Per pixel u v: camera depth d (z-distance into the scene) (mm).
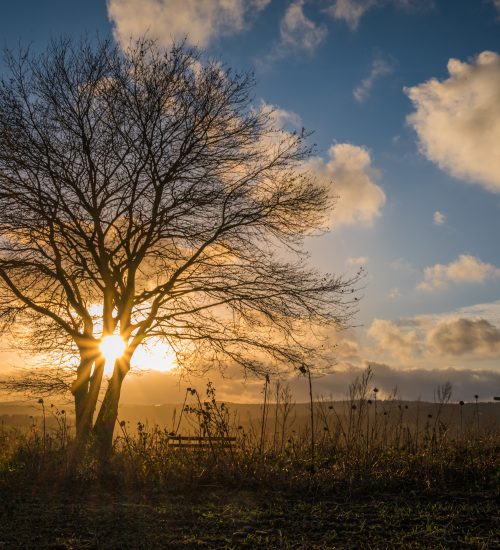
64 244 15148
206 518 7328
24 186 14203
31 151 14203
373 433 11008
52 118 14492
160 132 14922
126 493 8992
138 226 15109
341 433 11086
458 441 11023
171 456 10219
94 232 14828
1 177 14188
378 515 7344
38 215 14508
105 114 14820
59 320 15180
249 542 6191
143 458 10086
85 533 6613
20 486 9500
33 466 10453
